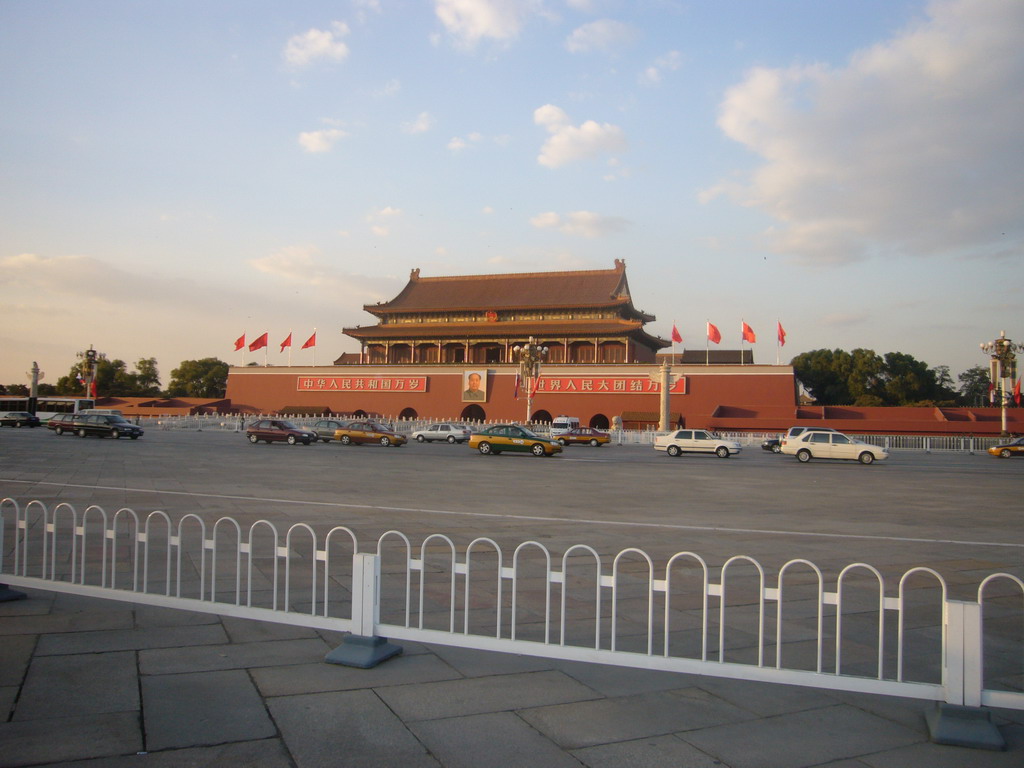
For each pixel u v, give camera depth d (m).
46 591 9.15
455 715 5.63
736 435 60.47
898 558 12.67
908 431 66.06
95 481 22.88
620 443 58.81
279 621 7.41
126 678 6.25
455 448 47.78
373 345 95.94
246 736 5.20
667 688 6.29
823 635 8.05
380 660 6.73
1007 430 62.59
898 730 5.55
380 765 4.82
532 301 90.25
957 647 5.62
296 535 13.82
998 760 5.08
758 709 5.89
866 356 99.38
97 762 4.77
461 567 6.91
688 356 96.12
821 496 22.77
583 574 11.00
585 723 5.54
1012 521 17.47
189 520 15.45
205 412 88.88
